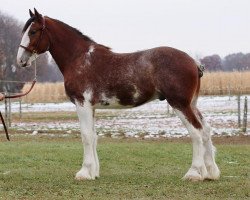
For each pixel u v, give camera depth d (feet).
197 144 31.50
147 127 81.82
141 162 42.50
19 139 66.08
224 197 27.35
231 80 149.89
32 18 34.45
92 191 29.50
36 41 34.35
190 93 31.37
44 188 30.53
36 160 44.06
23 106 142.72
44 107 138.31
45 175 35.42
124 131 76.07
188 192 28.68
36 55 34.76
